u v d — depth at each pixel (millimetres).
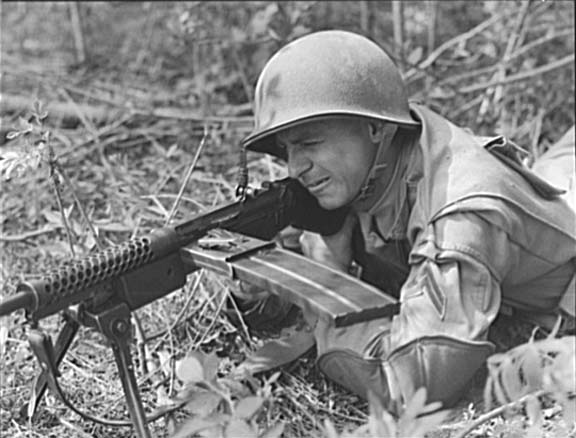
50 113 5281
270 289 2580
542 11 4875
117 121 5215
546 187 3102
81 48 6172
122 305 2584
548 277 3164
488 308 2883
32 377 3131
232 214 2855
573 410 2613
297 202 3012
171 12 6008
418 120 3018
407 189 2984
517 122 4848
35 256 3869
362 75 2832
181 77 5836
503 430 2680
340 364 2912
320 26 5188
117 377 3158
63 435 2867
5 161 3205
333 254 3172
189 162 4664
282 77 2826
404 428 2316
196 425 2404
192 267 2754
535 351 2771
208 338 3303
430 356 2807
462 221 2875
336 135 2836
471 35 4855
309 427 2914
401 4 4961
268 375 3084
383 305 2486
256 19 4859
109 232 3920
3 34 6754
